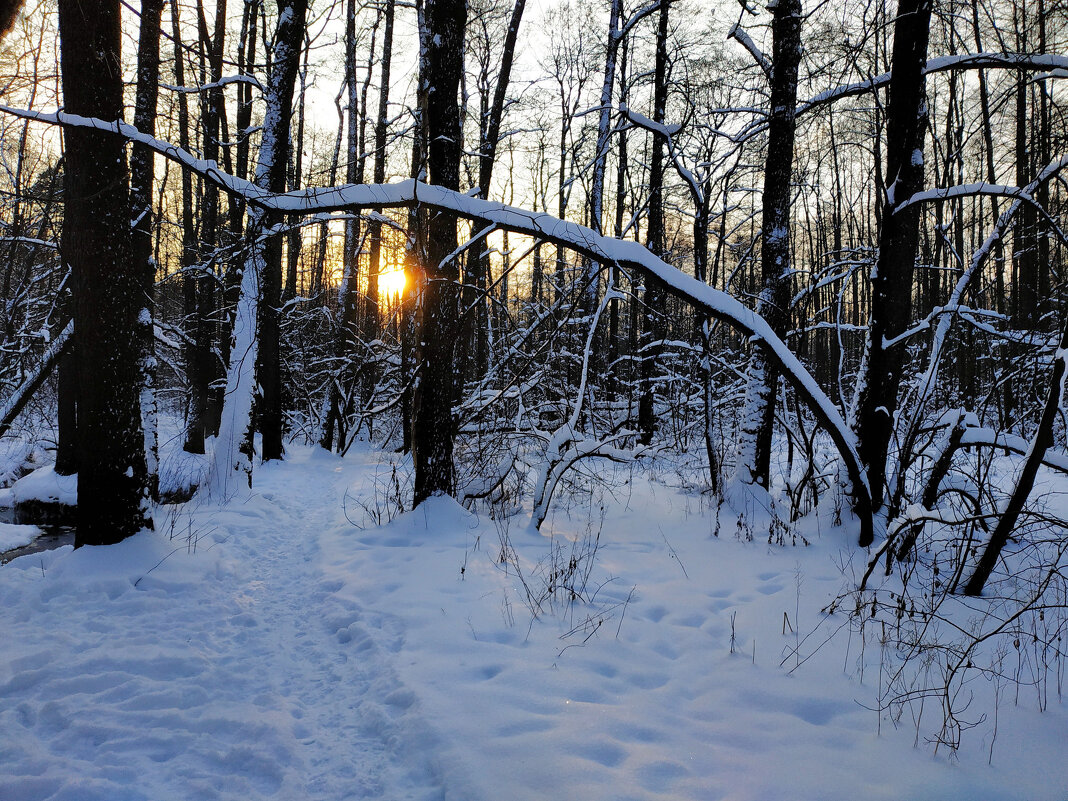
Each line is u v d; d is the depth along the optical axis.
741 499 9.09
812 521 8.28
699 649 4.84
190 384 15.25
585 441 8.31
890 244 7.28
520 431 9.80
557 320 9.61
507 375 12.61
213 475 10.80
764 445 9.30
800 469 12.09
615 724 3.72
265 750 3.44
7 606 5.20
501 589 6.09
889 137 7.40
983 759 3.38
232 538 7.89
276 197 6.10
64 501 9.26
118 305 6.06
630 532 8.46
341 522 8.91
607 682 4.28
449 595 5.90
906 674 4.35
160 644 4.70
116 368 6.09
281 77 11.09
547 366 10.80
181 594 5.79
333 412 17.34
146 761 3.32
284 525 9.16
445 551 7.24
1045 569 6.09
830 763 3.36
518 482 9.86
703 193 12.17
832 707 3.96
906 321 7.40
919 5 6.94
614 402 15.16
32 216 13.92
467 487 9.11
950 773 3.25
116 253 6.02
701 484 11.47
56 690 3.95
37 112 5.56
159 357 15.20
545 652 4.74
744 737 3.63
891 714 3.85
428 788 3.18
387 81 17.23
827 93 8.31
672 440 15.25
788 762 3.37
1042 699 3.99
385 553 7.24
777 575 6.55
